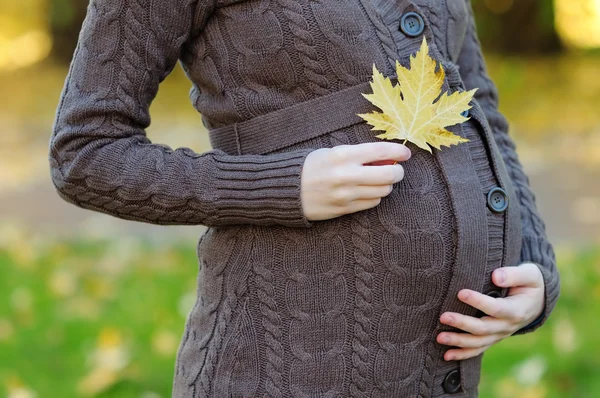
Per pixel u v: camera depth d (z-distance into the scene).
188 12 1.24
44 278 3.64
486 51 11.14
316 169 1.17
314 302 1.22
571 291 3.30
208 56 1.27
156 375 2.72
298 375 1.22
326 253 1.21
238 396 1.24
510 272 1.31
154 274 3.67
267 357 1.23
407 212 1.22
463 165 1.26
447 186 1.24
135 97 1.22
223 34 1.25
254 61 1.23
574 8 11.50
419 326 1.25
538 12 10.82
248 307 1.24
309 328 1.22
